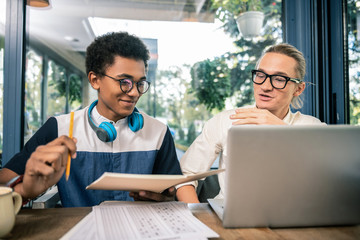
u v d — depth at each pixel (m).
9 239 0.59
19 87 1.78
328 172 0.63
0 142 1.79
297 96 1.52
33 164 0.72
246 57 2.35
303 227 0.68
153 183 0.74
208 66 2.46
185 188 1.21
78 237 0.58
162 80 2.52
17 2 1.77
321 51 1.90
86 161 1.11
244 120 1.04
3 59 1.77
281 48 1.32
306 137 0.61
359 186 0.65
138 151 1.18
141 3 2.38
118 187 0.77
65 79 3.82
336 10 1.80
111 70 1.02
